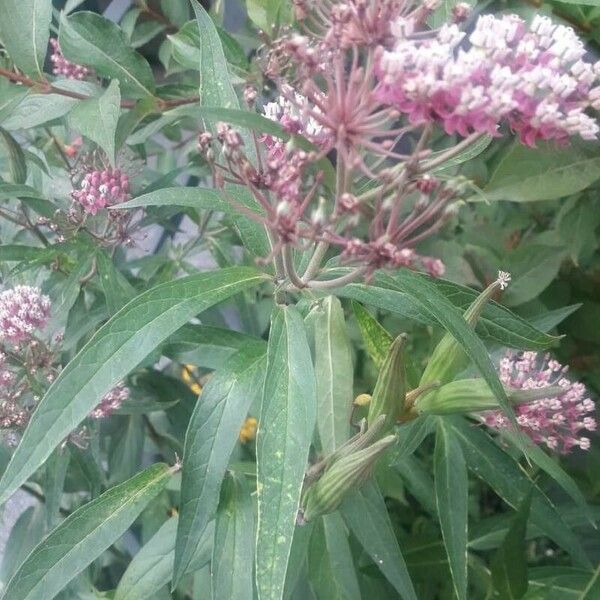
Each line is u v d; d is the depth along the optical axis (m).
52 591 0.26
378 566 0.31
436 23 0.29
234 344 0.30
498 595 0.32
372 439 0.26
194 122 0.49
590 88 0.25
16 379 0.34
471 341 0.23
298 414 0.22
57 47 0.42
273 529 0.20
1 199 0.39
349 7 0.20
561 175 0.32
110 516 0.27
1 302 0.34
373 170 0.26
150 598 0.32
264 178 0.22
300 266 0.26
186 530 0.24
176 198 0.25
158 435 0.49
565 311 0.34
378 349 0.32
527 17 0.35
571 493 0.29
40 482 0.41
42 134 0.46
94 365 0.22
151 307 0.23
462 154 0.26
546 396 0.26
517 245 0.43
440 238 0.44
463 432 0.33
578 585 0.34
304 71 0.22
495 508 0.52
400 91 0.20
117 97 0.32
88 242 0.36
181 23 0.48
